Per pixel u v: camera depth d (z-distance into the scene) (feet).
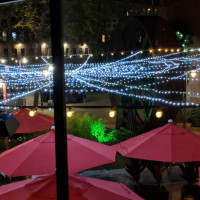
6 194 10.33
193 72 32.14
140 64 37.99
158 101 30.89
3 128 8.29
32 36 102.68
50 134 15.89
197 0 35.76
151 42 31.71
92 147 15.65
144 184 20.75
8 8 62.85
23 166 13.60
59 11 5.78
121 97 39.37
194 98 45.09
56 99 5.89
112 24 35.86
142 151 15.90
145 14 32.78
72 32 45.24
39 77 64.34
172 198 20.21
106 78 45.96
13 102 65.51
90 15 38.06
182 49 32.55
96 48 48.06
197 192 17.61
